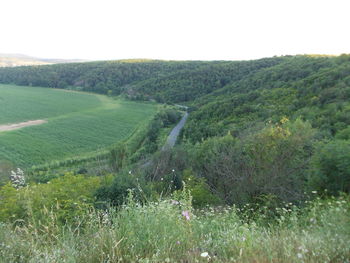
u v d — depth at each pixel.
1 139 46.81
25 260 2.08
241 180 6.54
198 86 97.38
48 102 87.25
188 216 2.60
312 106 35.03
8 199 5.16
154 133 54.44
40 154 41.84
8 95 93.19
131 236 2.22
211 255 2.12
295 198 5.70
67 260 1.95
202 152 15.97
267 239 2.36
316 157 6.49
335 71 45.06
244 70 98.25
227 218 3.43
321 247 2.11
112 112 77.00
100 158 40.59
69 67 125.12
